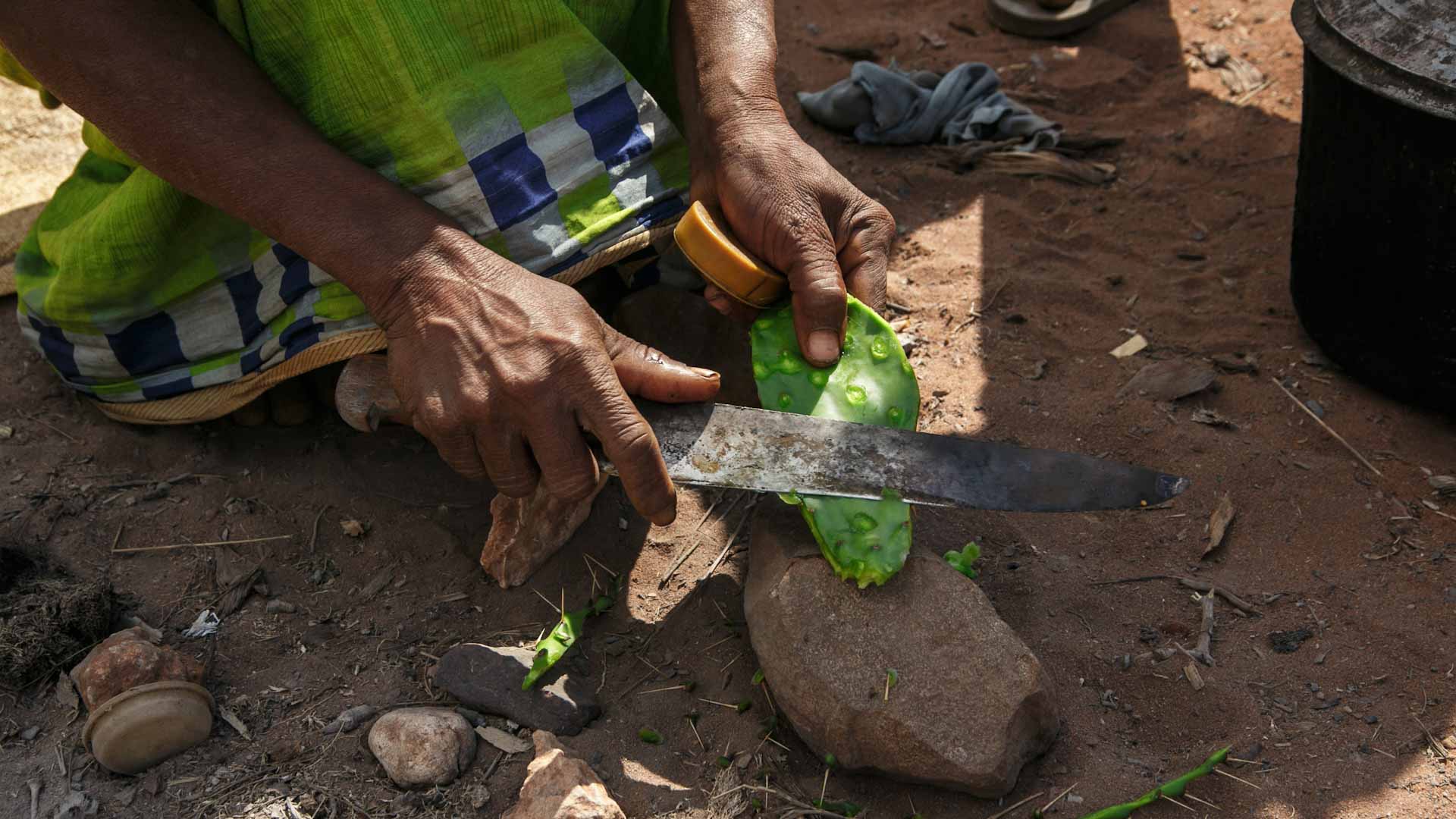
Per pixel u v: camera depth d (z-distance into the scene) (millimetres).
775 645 1868
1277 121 3814
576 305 1817
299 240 1876
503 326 1780
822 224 2012
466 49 2037
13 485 2408
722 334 2420
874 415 1970
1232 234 3305
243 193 1871
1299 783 1824
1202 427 2604
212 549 2291
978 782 1757
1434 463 2471
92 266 2301
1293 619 2125
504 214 2070
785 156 2055
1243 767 1853
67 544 2285
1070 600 2170
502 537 2199
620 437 1755
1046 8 4441
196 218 2291
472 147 2037
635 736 1937
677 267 2652
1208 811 1784
